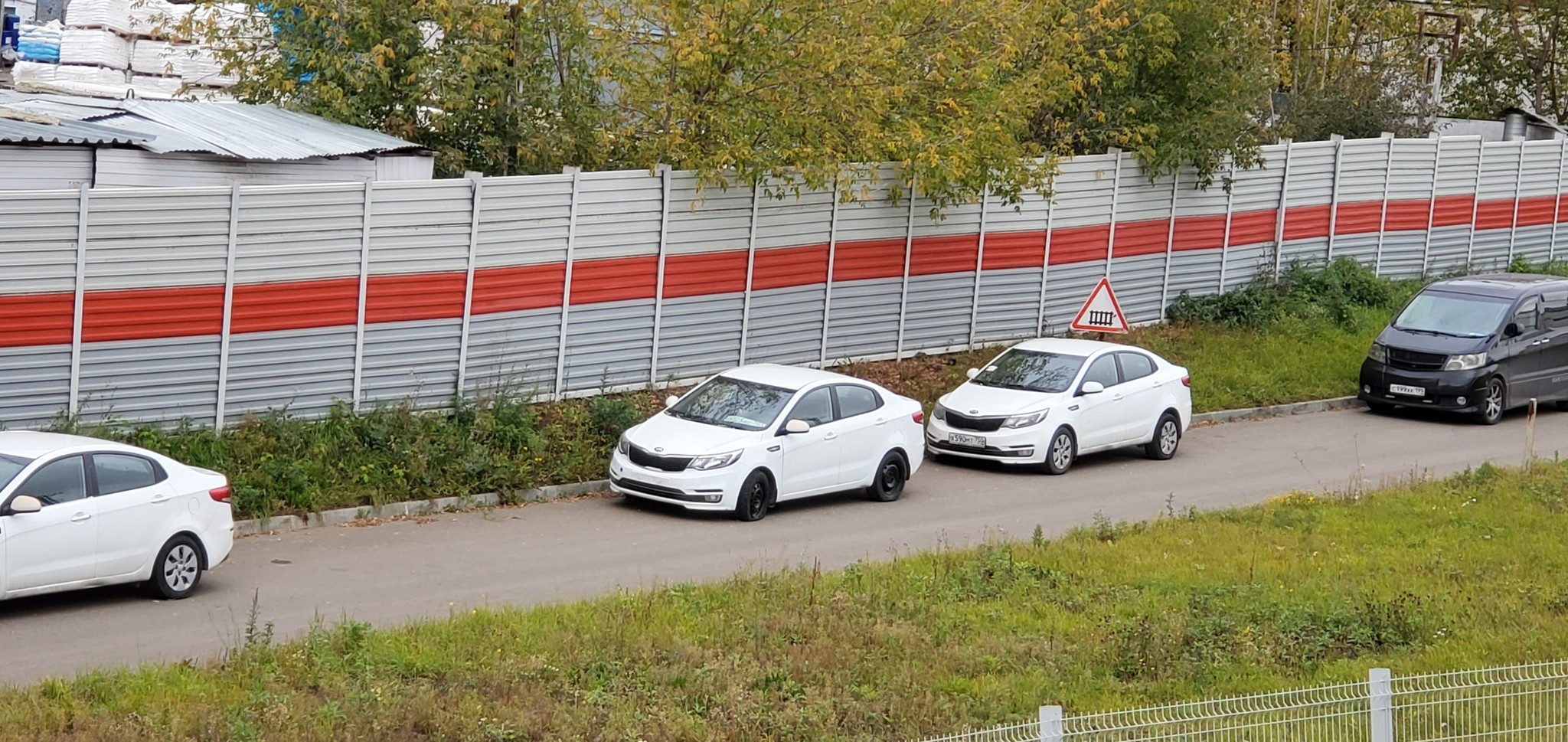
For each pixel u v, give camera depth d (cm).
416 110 2295
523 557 1580
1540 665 1083
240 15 2555
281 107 2277
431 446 1852
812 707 1085
